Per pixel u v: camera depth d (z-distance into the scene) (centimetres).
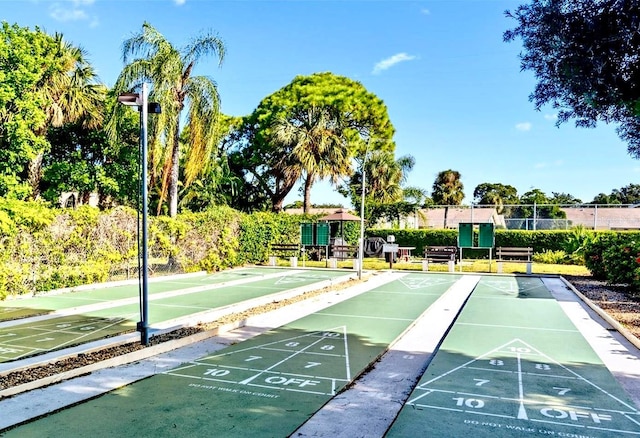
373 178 3297
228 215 2005
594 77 593
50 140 2217
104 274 1416
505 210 2983
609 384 539
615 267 1380
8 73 1720
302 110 3238
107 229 1448
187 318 909
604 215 2773
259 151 3247
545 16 618
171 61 1859
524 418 442
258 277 1692
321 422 436
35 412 457
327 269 2014
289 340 764
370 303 1157
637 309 1018
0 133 1819
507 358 651
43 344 709
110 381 551
